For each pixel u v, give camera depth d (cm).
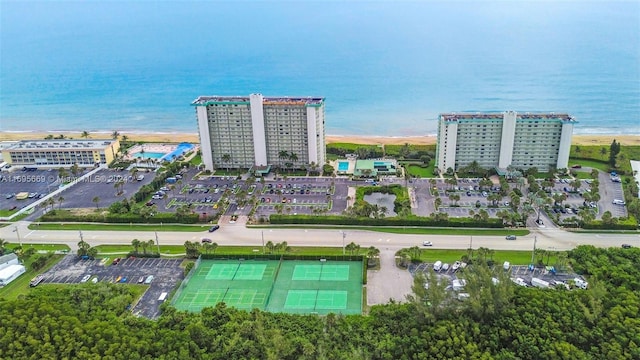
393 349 15275
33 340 14688
